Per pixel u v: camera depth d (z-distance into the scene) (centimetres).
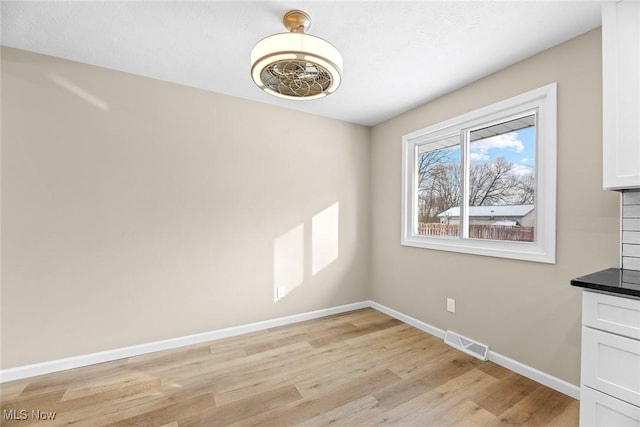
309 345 253
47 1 154
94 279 219
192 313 255
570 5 154
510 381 198
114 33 183
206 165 261
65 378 200
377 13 162
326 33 179
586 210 175
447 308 263
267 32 182
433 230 290
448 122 261
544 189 199
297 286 310
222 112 268
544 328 195
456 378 202
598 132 170
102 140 222
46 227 205
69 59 212
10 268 196
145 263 237
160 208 242
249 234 282
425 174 300
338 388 191
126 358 228
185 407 171
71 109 213
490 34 179
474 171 252
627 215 159
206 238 261
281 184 299
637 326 115
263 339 266
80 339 215
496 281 224
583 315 131
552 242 189
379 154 349
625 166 139
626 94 139
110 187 224
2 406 170
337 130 336
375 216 355
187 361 224
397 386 193
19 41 191
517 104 210
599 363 126
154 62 217
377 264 352
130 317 232
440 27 173
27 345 200
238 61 216
